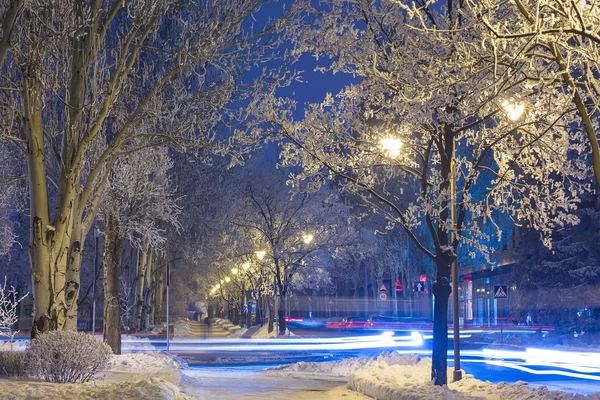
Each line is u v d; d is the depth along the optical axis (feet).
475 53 43.98
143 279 157.69
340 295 317.63
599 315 122.42
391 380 54.44
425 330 196.65
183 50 66.69
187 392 50.26
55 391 39.73
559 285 124.26
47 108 70.59
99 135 71.26
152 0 63.52
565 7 35.70
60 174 61.67
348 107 62.34
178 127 72.54
